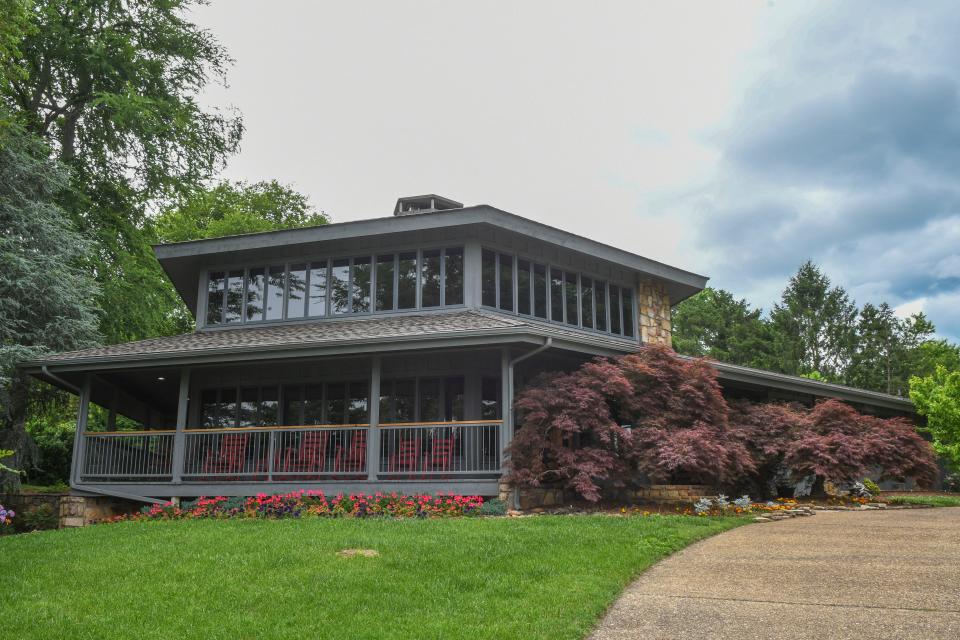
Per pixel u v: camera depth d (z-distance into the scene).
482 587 6.72
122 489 14.44
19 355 15.95
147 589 6.87
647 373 13.35
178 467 14.27
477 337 12.72
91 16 22.02
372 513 12.18
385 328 14.23
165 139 23.39
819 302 44.56
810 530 9.85
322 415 15.98
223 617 6.02
